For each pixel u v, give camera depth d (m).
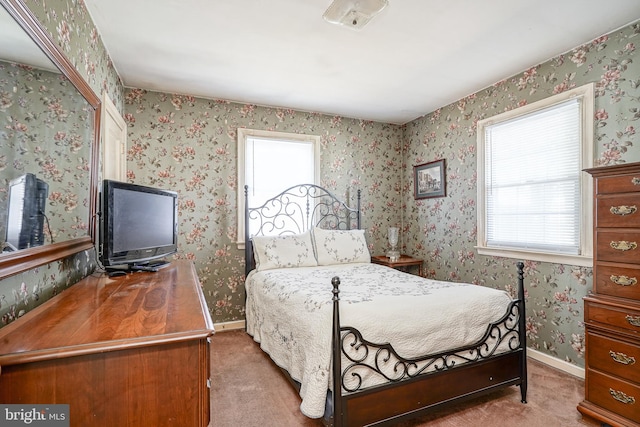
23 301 1.13
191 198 3.39
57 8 1.41
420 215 4.13
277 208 3.79
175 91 3.29
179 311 1.13
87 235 1.76
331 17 1.95
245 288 3.51
